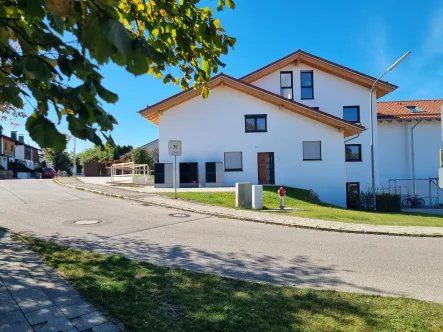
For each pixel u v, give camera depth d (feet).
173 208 39.58
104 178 91.71
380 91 74.18
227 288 14.57
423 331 11.00
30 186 63.26
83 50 4.83
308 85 74.02
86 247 21.43
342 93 73.31
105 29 4.13
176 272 16.46
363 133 73.10
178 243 23.57
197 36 9.19
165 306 12.39
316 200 55.52
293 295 14.06
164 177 60.59
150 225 29.60
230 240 25.12
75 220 30.99
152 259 19.42
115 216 33.53
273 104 63.16
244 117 63.26
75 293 13.30
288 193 55.88
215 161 62.80
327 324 11.31
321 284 16.29
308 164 62.85
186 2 8.45
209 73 10.15
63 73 4.85
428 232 30.25
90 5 4.26
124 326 10.75
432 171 82.17
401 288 16.02
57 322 10.91
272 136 63.10
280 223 32.71
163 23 8.79
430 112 85.20
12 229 26.40
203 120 62.90
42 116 4.56
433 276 17.97
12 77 5.46
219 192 51.55
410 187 82.33
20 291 13.44
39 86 4.86
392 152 83.30
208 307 12.36
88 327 10.62
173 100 61.62
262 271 18.03
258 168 63.21
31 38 5.00
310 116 62.23
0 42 5.04
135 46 4.53
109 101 4.93
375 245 25.23
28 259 17.99
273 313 12.07
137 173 86.28
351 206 71.20
